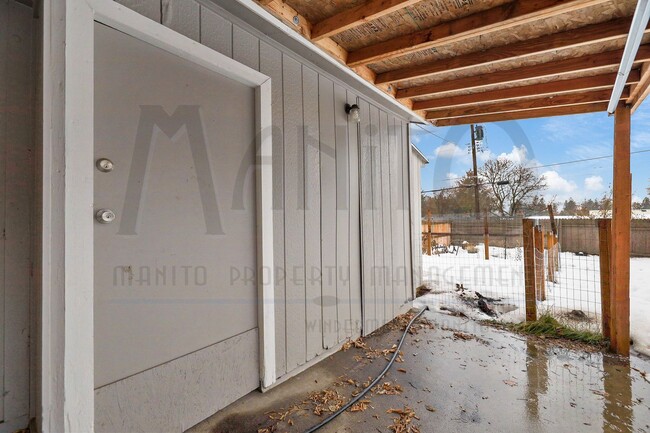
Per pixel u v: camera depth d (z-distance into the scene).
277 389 2.21
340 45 2.57
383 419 1.89
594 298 4.29
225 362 1.95
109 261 1.43
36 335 1.33
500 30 2.26
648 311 3.69
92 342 1.32
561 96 3.33
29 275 1.40
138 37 1.53
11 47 1.37
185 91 1.75
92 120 1.33
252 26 2.12
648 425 1.82
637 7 1.56
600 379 2.34
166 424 1.63
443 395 2.15
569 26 2.19
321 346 2.72
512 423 1.85
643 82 2.50
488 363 2.62
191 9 1.78
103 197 1.41
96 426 1.36
